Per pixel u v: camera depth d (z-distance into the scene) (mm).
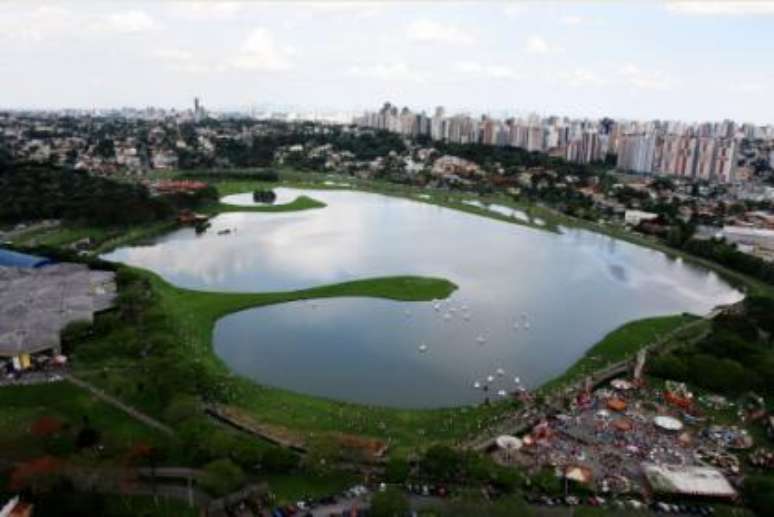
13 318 193875
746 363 185500
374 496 111875
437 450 124438
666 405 164875
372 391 170750
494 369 189375
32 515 106000
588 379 175000
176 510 110938
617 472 131500
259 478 123000
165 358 164250
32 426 137375
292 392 164875
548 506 118562
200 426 133500
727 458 137375
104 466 118125
